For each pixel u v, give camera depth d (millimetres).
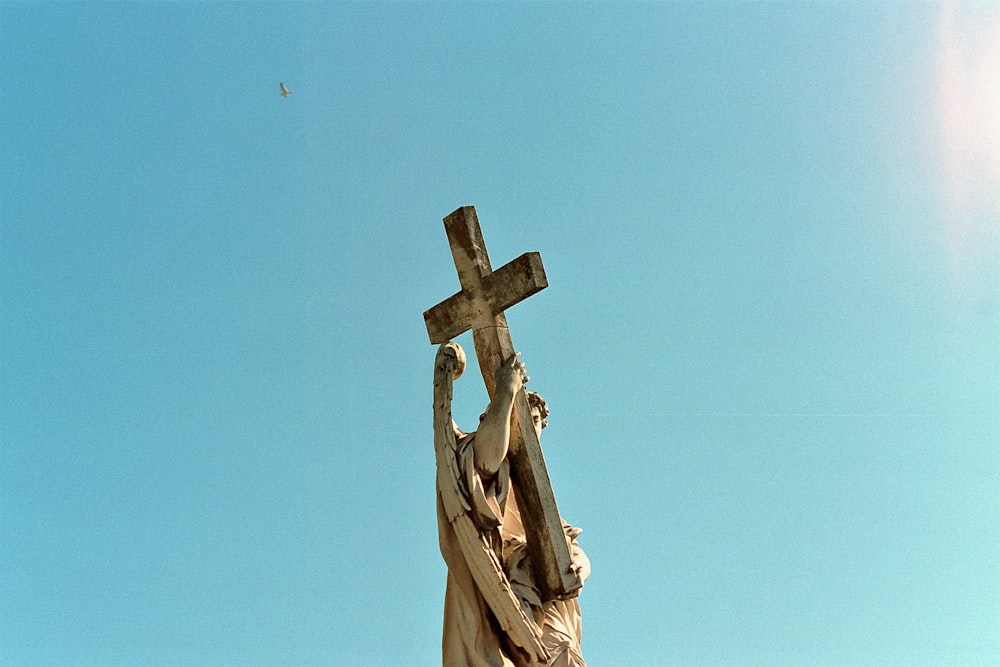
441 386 14281
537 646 13758
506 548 14602
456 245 15070
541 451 14461
